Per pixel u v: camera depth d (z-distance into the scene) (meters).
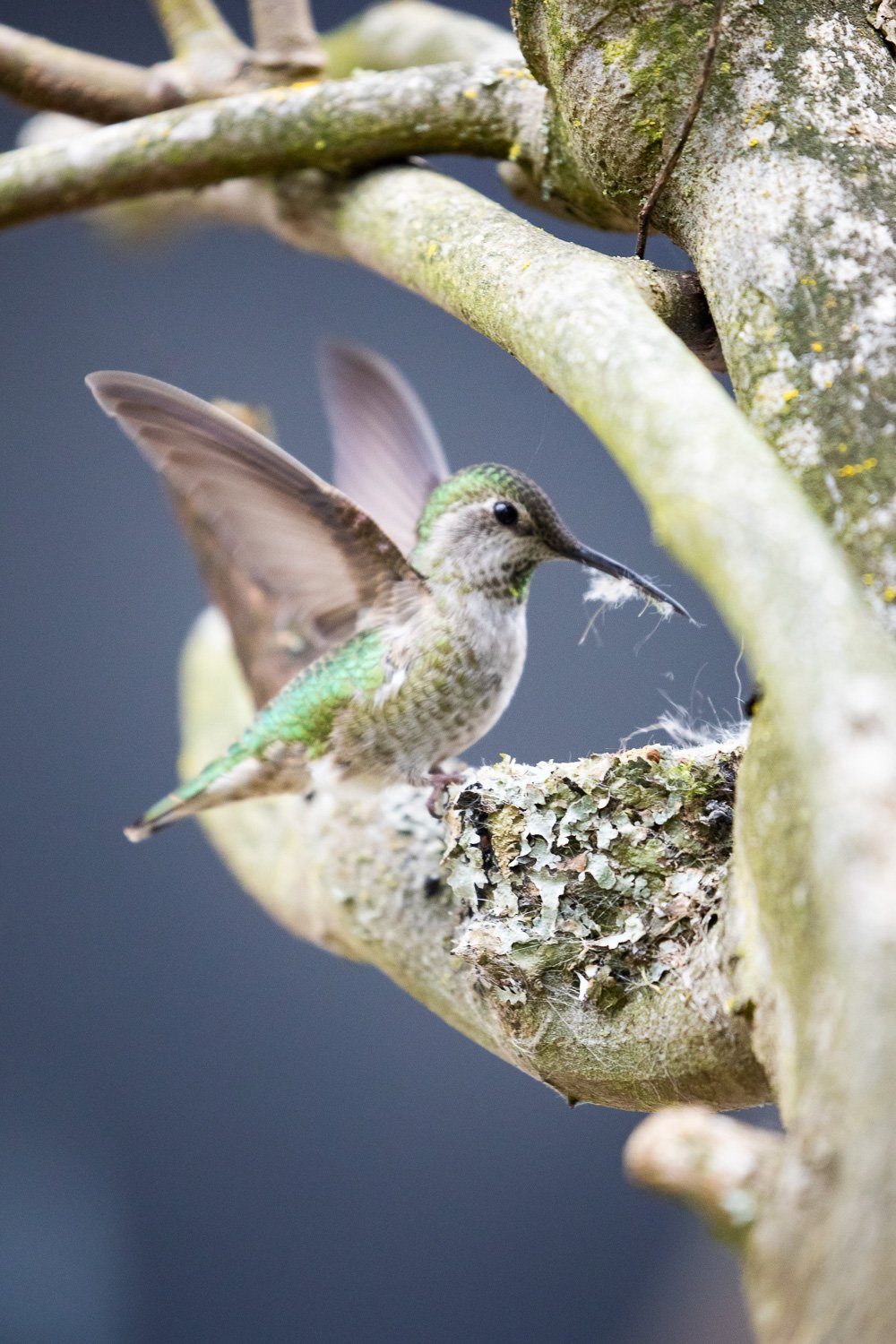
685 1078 2.10
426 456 2.21
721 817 2.12
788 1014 2.07
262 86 2.18
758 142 2.10
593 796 2.13
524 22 2.12
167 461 2.16
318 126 2.15
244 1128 2.82
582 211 2.14
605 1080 2.11
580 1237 2.70
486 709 2.18
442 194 2.13
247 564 2.18
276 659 2.18
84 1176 2.78
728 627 1.98
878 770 1.73
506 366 2.80
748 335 2.09
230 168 2.16
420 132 2.15
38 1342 2.67
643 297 2.10
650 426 2.07
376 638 2.17
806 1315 1.75
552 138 2.13
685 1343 2.35
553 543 2.17
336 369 2.21
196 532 2.18
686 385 2.07
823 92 2.10
